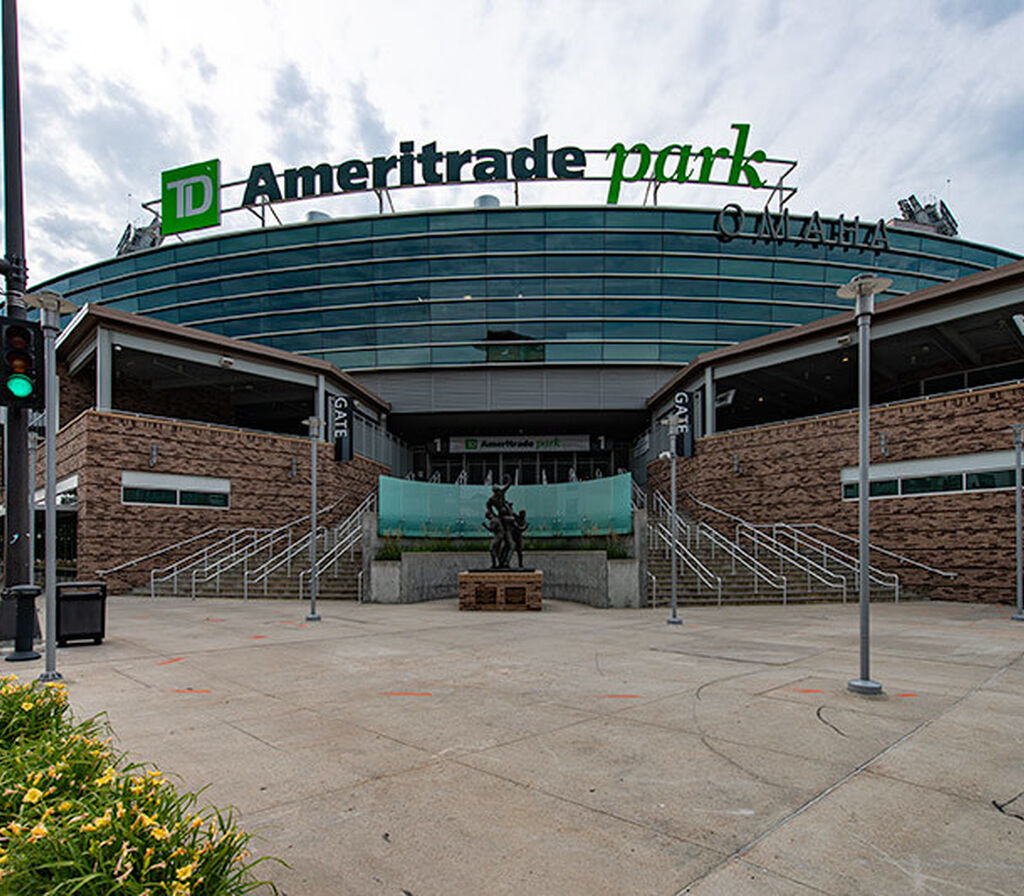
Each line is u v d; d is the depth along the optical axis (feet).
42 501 96.43
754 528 77.56
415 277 123.85
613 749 17.57
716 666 29.78
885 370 103.14
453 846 11.94
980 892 10.40
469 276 123.24
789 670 28.78
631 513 60.18
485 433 139.54
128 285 132.87
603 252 122.62
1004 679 26.86
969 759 16.80
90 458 72.08
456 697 23.67
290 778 15.42
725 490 88.53
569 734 18.98
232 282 127.85
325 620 47.52
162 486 77.56
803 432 80.89
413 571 62.28
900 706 22.25
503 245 123.75
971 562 65.26
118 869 7.04
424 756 17.01
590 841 12.15
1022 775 15.66
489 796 14.30
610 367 121.49
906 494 70.90
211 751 17.40
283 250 126.72
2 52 38.65
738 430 87.56
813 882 10.69
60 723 13.38
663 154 124.06
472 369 122.42
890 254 126.00
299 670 28.81
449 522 72.28
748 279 122.93
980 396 65.82
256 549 81.10
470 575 55.21
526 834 12.44
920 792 14.57
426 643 36.65
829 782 15.16
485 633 40.86
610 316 122.01
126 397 99.19
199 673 28.09
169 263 131.34
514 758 16.84
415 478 141.38
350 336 124.26
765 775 15.62
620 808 13.66
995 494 64.13
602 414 124.26
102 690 24.81
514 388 122.31
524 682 26.30
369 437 113.80
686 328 121.90
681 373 102.37
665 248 123.13
